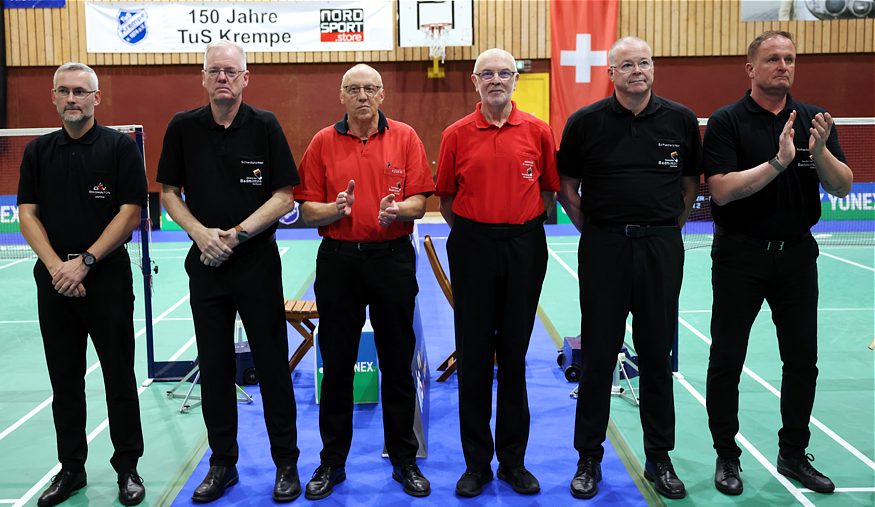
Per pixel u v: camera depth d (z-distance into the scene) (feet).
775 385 19.15
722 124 12.89
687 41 52.75
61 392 13.20
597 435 13.48
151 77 52.65
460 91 53.47
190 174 12.90
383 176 12.99
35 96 52.42
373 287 13.03
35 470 14.65
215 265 12.70
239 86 12.66
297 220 50.57
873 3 51.83
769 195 12.74
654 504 12.94
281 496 13.15
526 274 12.96
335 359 13.33
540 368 20.80
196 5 51.83
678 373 20.17
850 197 41.52
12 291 32.32
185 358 22.31
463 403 13.46
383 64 53.21
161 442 15.84
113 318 12.88
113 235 12.50
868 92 52.85
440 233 46.83
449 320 26.53
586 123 12.98
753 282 13.05
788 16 52.21
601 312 13.09
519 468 13.62
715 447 13.65
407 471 13.67
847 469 14.25
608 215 12.95
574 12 51.49
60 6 51.70
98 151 12.70
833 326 25.04
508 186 12.78
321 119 53.47
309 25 52.37
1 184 50.88
